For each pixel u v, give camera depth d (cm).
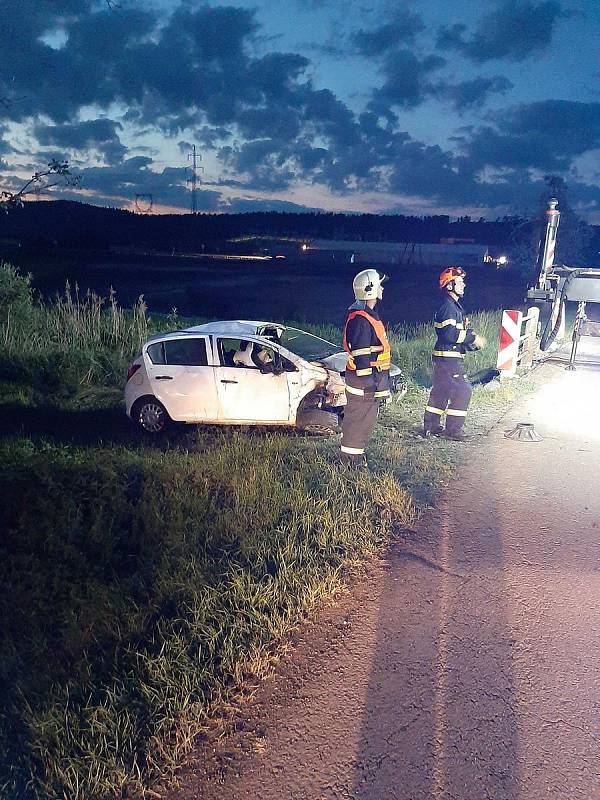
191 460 693
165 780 295
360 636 395
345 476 634
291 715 331
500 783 288
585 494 614
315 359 934
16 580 473
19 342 1362
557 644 385
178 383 901
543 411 926
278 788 289
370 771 296
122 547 533
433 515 568
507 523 551
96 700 344
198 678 352
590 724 321
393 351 1291
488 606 425
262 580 444
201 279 5062
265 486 600
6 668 371
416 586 451
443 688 348
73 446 816
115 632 400
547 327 1336
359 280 651
